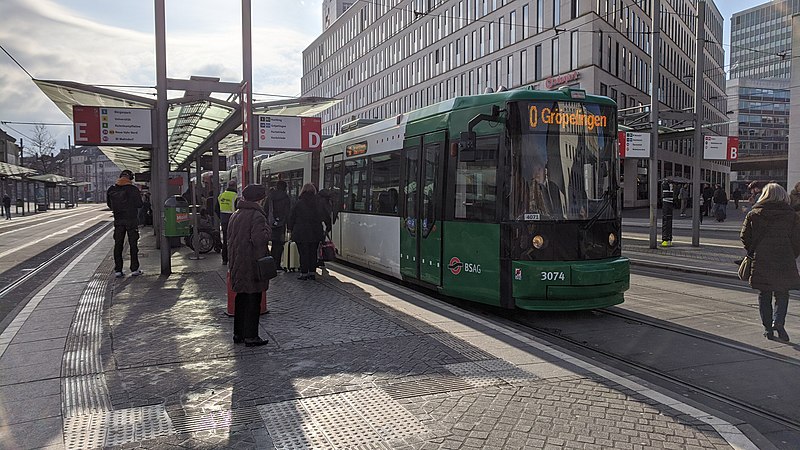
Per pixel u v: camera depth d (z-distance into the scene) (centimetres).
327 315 791
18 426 435
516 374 546
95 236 2438
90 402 483
